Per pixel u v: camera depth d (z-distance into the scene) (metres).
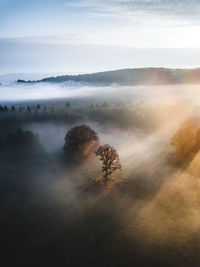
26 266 30.09
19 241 34.62
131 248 31.66
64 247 32.78
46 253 31.95
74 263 29.97
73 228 36.59
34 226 37.81
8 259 31.42
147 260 29.61
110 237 33.97
